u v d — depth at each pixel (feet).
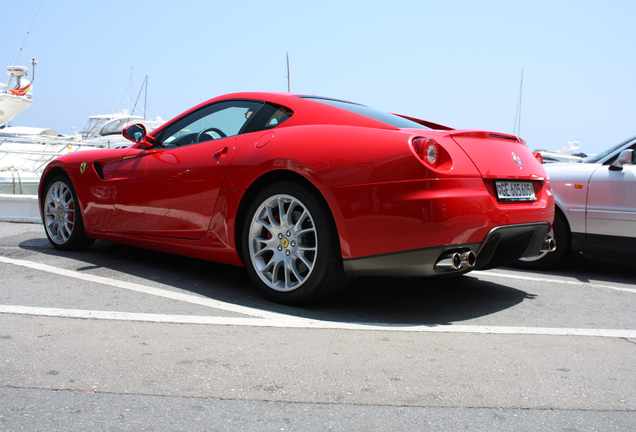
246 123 10.00
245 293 9.70
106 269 11.35
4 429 4.50
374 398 5.36
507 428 4.83
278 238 8.94
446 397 5.44
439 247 7.52
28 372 5.71
